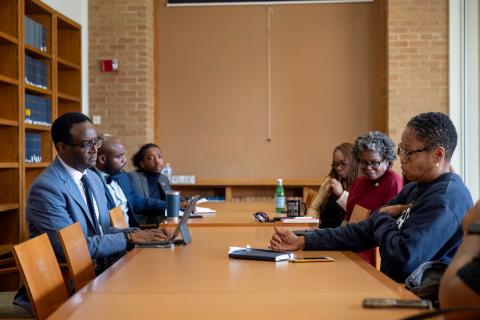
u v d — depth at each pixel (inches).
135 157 221.8
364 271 83.8
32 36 213.8
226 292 70.8
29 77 210.5
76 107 260.2
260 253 96.0
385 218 97.6
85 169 127.8
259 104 296.4
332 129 293.9
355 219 131.3
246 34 296.7
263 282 76.5
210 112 298.5
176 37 299.4
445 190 89.4
